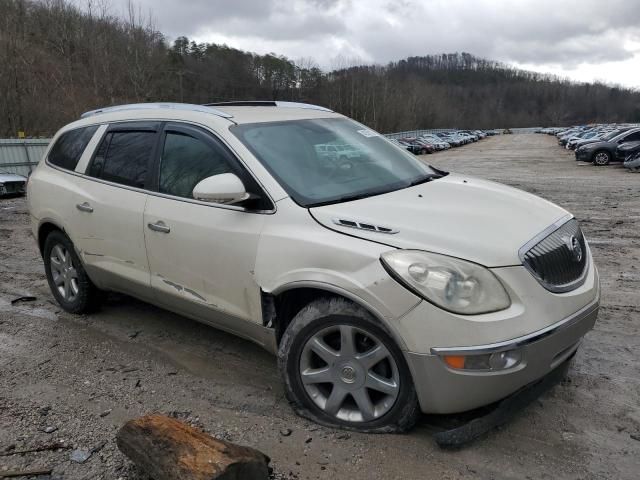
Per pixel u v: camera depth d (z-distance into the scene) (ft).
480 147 181.47
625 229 27.27
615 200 38.22
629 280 18.39
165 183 12.30
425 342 8.62
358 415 9.82
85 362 12.96
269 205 10.44
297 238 9.78
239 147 11.17
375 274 8.90
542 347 8.71
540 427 9.88
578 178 56.24
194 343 13.83
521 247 9.09
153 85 153.99
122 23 156.25
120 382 11.96
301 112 13.76
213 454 7.86
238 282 10.71
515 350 8.48
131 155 13.28
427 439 9.56
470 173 68.08
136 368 12.61
